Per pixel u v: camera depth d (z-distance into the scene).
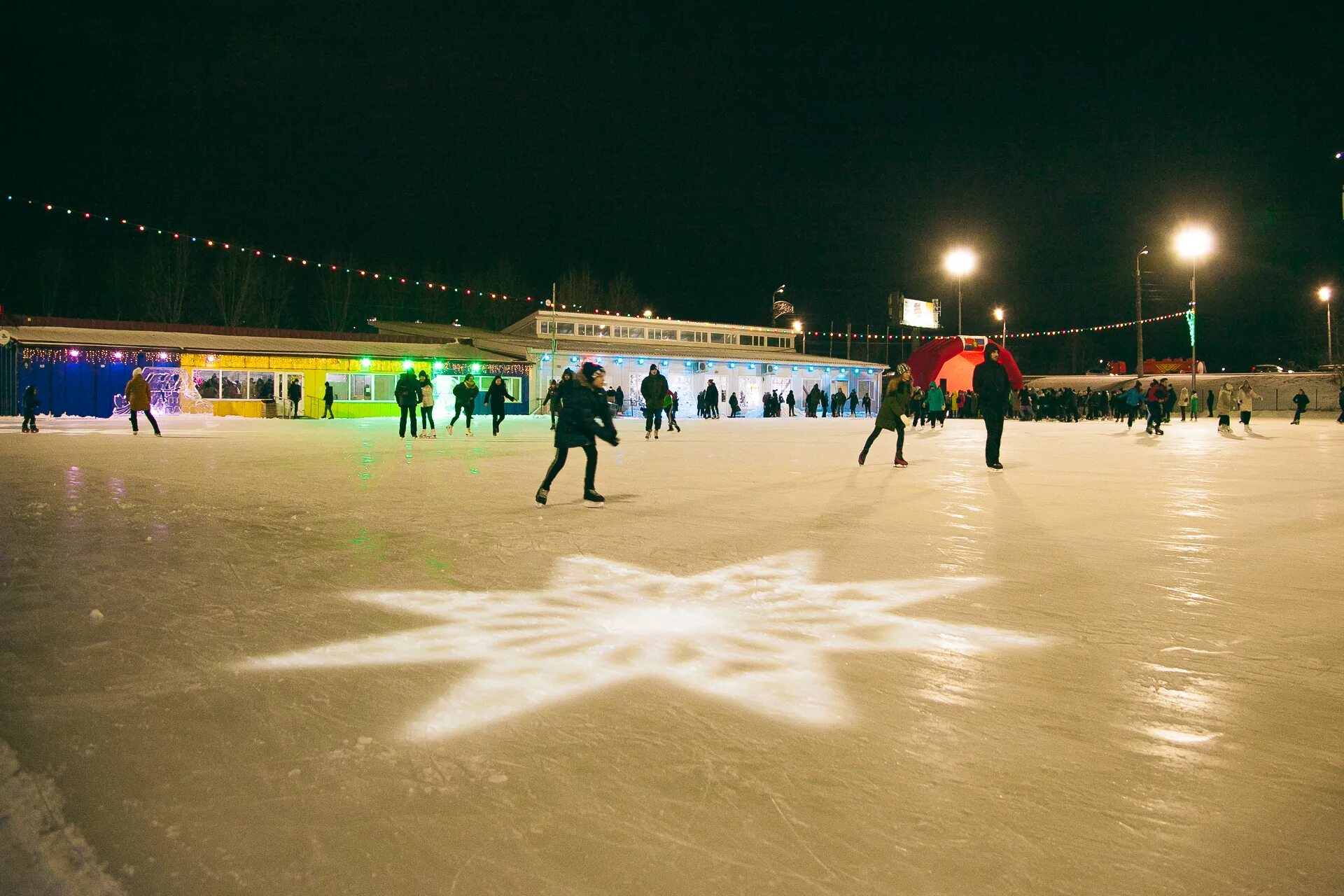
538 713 2.64
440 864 1.80
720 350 44.69
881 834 1.92
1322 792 2.11
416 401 17.84
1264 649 3.27
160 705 2.70
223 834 1.92
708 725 2.54
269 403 30.70
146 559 5.00
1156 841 1.88
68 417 27.34
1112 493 8.48
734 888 1.71
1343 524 6.46
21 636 3.44
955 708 2.68
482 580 4.44
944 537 5.81
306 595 4.12
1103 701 2.73
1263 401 41.59
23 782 2.18
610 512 7.01
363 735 2.47
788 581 4.43
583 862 1.80
